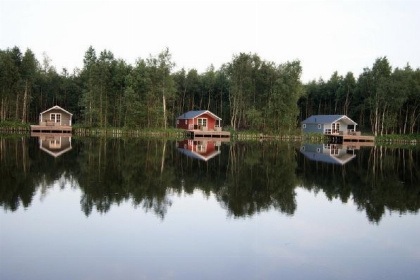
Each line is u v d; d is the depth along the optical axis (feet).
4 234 33.53
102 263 28.25
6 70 215.51
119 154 95.76
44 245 31.35
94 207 43.01
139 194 50.29
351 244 34.12
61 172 64.49
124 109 217.56
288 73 219.20
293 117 221.46
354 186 62.13
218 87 274.16
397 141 222.07
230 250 31.71
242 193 53.72
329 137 220.43
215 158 96.68
